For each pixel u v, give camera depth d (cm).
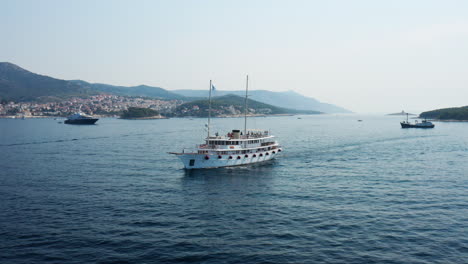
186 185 5319
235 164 7069
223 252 2811
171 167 6981
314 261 2645
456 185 5244
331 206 4116
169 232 3259
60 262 2633
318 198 4512
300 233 3228
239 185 5338
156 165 7225
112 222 3541
